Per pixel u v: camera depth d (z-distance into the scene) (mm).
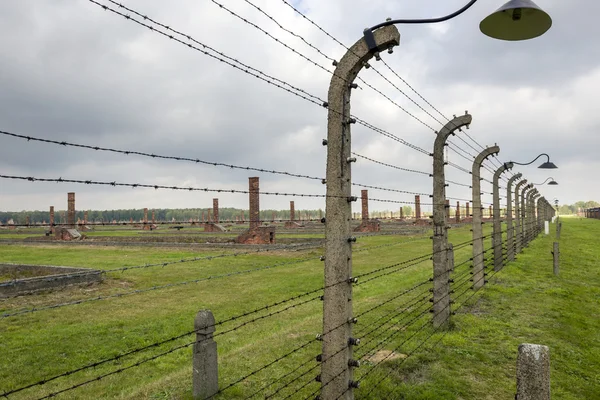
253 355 7066
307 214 89875
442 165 8703
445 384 5910
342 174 4344
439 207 8664
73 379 6879
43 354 8164
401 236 35781
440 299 8508
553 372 6480
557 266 14617
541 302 10688
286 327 9258
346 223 4320
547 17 4188
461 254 21859
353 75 4438
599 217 82062
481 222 12242
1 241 40250
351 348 4391
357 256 23172
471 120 8477
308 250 24391
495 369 6480
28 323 10336
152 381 6543
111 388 6383
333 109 4406
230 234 40469
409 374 6281
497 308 10094
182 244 28125
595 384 6094
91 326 10031
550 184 22828
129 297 13258
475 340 7812
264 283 15453
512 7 4016
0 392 6395
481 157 12094
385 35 4172
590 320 9156
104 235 44250
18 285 13344
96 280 15711
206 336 5570
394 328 8414
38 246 34312
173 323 10258
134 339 9039
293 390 5684
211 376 5602
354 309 10039
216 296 13320
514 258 18516
